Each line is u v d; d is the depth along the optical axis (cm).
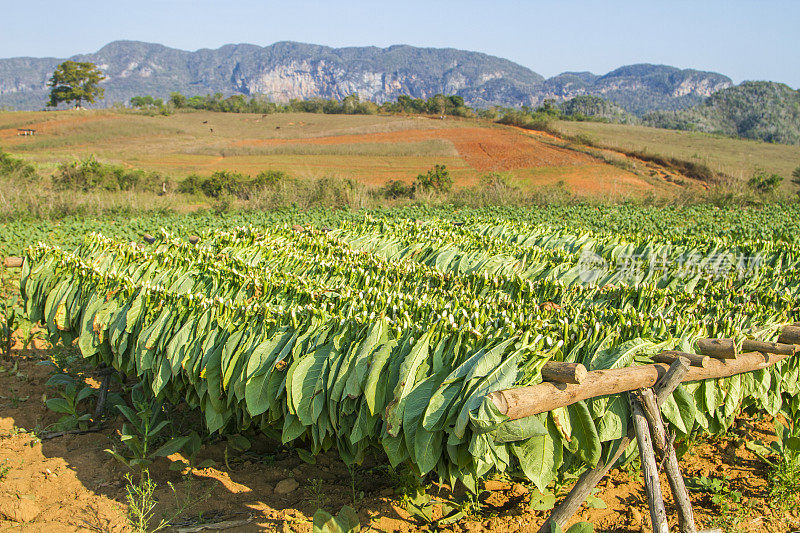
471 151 5919
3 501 400
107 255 627
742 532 393
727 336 409
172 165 5094
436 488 443
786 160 6244
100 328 494
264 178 3081
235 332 426
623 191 3297
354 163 5359
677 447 436
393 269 618
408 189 2956
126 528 379
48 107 13175
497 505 425
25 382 616
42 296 582
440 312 417
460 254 768
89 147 6638
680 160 4856
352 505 417
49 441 496
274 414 392
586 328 383
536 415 316
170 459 475
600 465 351
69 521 386
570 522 404
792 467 437
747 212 2069
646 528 398
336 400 368
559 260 752
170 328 457
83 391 524
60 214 2036
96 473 450
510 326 350
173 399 475
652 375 338
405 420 333
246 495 432
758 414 552
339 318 401
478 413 302
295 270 628
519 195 2577
